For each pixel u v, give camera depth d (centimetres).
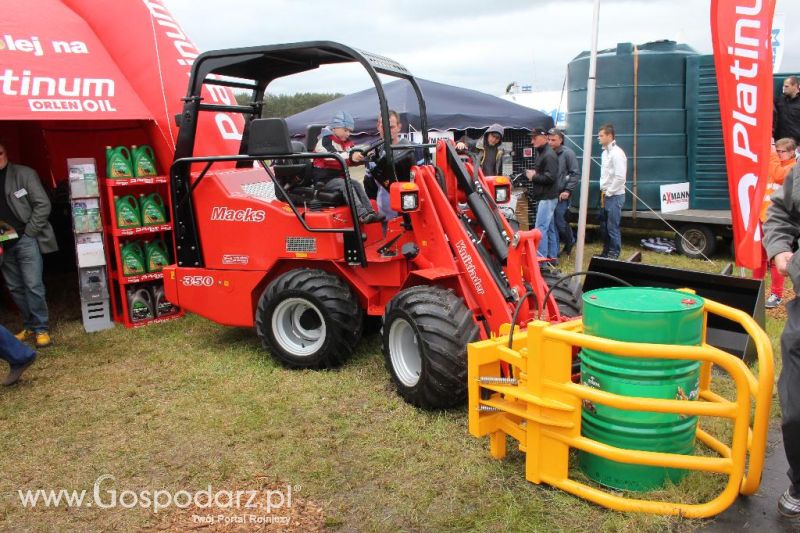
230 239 513
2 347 463
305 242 478
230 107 548
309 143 517
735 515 292
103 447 381
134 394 458
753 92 486
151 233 655
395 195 417
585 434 315
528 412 314
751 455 283
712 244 920
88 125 723
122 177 605
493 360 334
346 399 430
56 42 621
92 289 613
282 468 347
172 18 712
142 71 659
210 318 532
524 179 1017
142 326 625
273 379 473
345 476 337
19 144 844
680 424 300
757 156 491
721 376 446
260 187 546
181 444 380
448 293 400
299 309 487
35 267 562
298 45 460
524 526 288
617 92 989
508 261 396
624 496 302
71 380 489
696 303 300
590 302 303
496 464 340
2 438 396
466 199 424
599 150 1016
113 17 671
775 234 294
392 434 378
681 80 970
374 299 480
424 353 382
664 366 289
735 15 488
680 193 966
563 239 937
